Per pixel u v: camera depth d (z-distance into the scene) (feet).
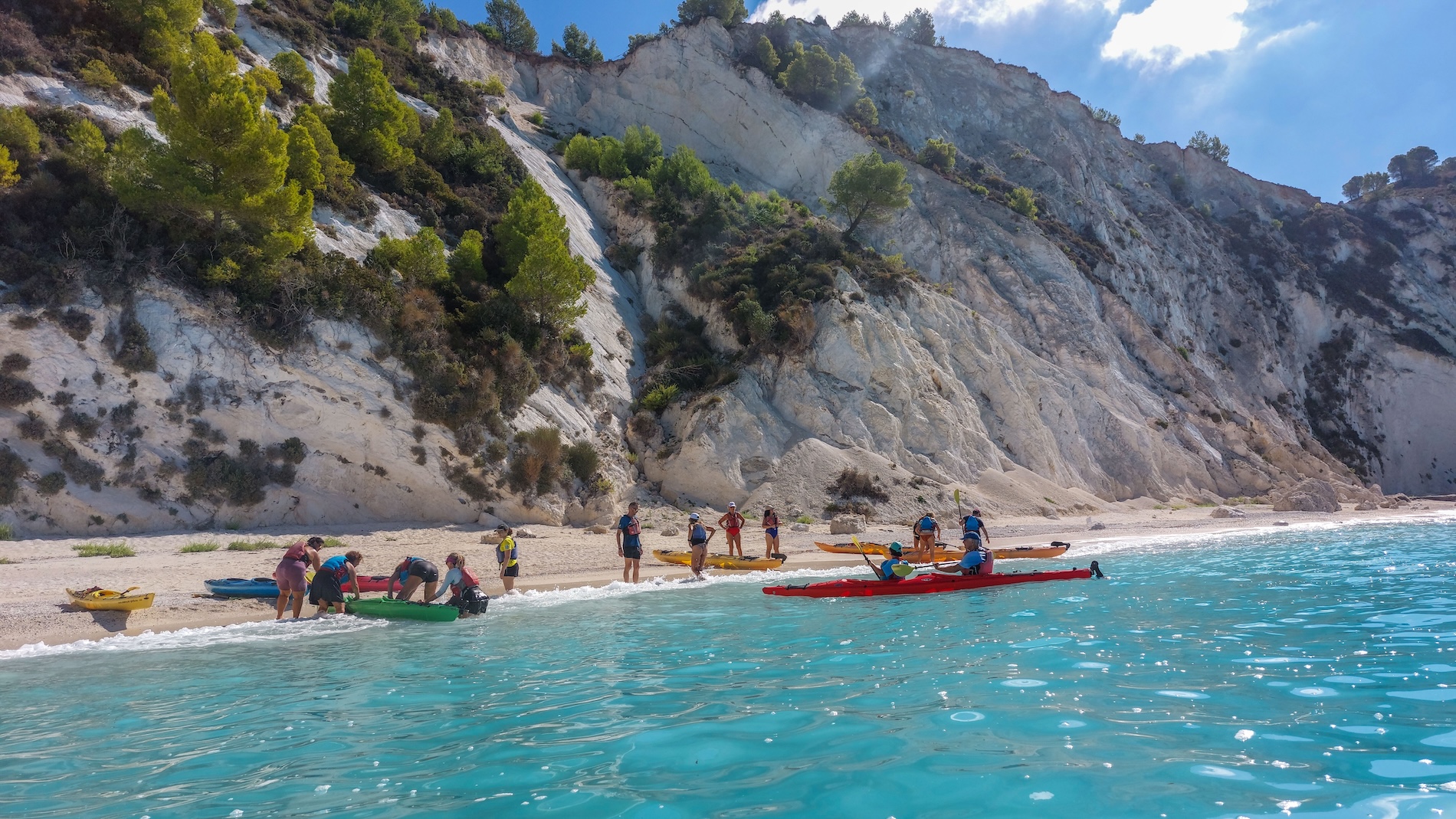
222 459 72.49
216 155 74.33
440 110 140.15
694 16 218.38
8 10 90.53
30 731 22.06
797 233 136.98
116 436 67.92
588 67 210.79
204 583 47.57
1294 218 255.50
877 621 37.47
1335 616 35.81
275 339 75.66
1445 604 38.65
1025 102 244.83
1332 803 14.93
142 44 98.94
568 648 32.76
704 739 20.02
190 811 16.11
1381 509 129.18
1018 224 167.12
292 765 18.89
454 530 77.61
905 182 164.76
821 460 102.42
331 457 78.38
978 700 22.65
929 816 14.80
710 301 126.72
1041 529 91.20
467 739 20.62
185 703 24.93
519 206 110.93
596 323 117.70
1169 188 262.88
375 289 83.61
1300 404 201.77
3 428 63.77
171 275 73.00
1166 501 130.41
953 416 118.52
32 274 66.28
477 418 84.48
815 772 17.37
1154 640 30.96
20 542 60.34
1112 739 18.98
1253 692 22.93
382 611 41.11
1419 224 255.09
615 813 15.47
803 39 226.58
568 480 89.92
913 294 132.26
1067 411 133.49
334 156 101.14
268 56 122.42
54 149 76.07
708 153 193.57
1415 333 217.36
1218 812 14.62
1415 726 19.57
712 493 98.22
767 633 35.22
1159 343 165.07
